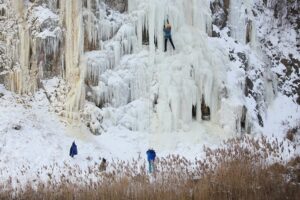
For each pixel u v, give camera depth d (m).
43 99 30.20
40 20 30.78
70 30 30.27
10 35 31.14
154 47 30.89
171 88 29.73
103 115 29.34
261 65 32.88
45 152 25.80
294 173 22.08
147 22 31.31
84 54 30.16
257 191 20.78
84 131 28.72
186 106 29.70
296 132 30.69
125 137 28.94
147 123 29.55
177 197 20.56
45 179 23.20
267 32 35.50
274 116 31.80
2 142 25.83
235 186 21.11
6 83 30.67
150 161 23.94
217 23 33.28
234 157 23.81
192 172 22.47
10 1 31.86
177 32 31.69
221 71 30.62
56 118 29.16
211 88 30.20
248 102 30.88
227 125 29.42
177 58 30.72
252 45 33.91
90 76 29.81
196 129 29.39
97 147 27.56
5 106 28.92
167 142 28.61
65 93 30.00
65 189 21.06
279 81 33.53
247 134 29.59
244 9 34.00
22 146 25.81
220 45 31.72
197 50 30.88
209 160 23.72
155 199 20.59
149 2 31.28
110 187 21.06
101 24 30.77
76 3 30.20
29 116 28.44
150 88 30.25
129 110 29.80
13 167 24.33
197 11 31.95
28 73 30.59
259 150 24.94
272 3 36.69
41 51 30.62
